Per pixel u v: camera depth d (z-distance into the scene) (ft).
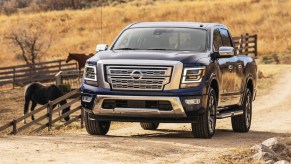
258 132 58.34
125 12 279.69
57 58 209.67
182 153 39.04
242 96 56.24
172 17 268.21
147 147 40.47
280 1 264.31
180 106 45.85
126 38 50.88
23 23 277.64
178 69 45.88
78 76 139.03
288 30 226.17
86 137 47.52
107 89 46.73
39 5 369.09
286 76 133.18
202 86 46.26
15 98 128.67
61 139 44.75
